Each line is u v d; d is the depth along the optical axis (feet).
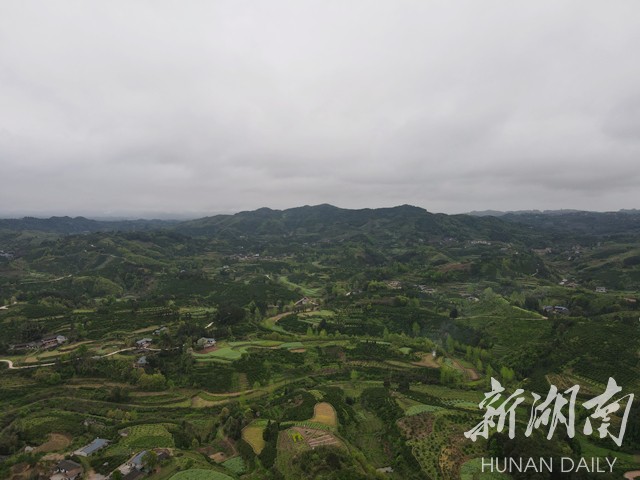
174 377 506.07
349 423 363.97
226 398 469.98
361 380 499.51
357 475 265.54
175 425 387.55
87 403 440.04
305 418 363.35
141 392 474.90
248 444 333.83
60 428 371.15
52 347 572.10
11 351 556.10
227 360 547.49
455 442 307.99
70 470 298.97
